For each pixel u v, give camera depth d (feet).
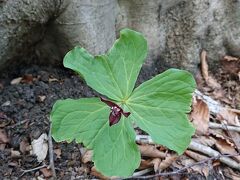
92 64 1.06
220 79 1.92
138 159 1.05
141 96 1.09
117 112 1.02
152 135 1.05
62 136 1.04
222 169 1.42
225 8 1.89
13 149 1.34
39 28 1.53
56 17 1.51
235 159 1.45
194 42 1.87
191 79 1.07
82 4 1.51
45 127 1.38
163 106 1.08
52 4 1.46
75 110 1.05
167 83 1.08
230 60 1.96
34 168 1.28
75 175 1.27
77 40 1.57
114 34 1.71
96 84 1.05
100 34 1.61
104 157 1.04
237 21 1.94
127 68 1.09
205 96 1.75
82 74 1.04
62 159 1.31
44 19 1.49
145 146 1.36
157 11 1.77
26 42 1.56
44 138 1.35
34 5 1.43
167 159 1.34
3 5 1.38
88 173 1.28
